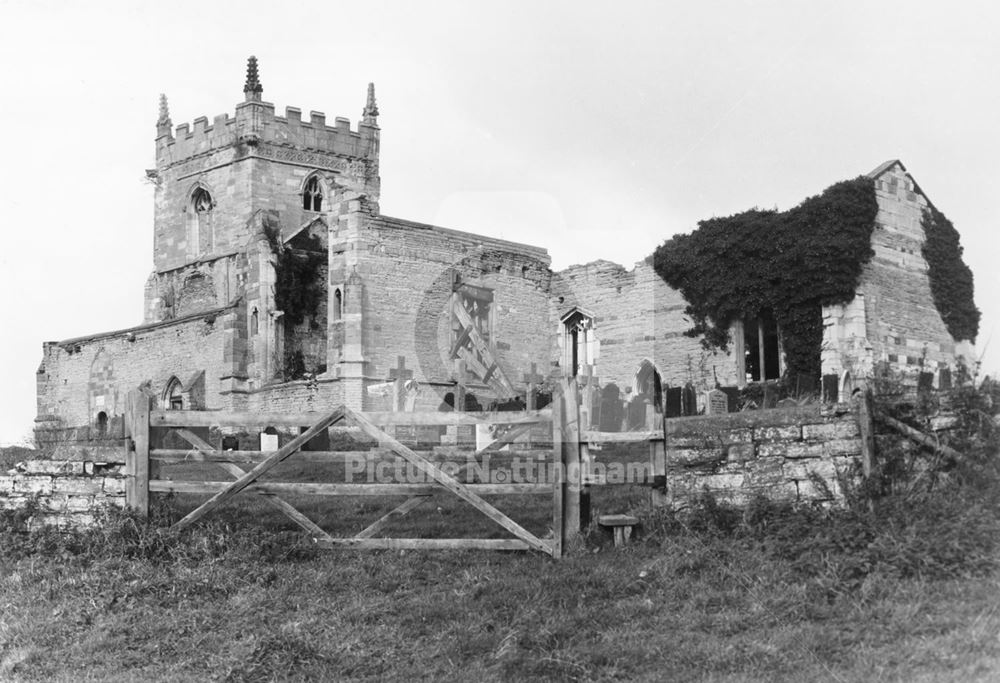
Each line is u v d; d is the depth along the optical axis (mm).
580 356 45219
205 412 15773
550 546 14719
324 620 12812
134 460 15594
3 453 18828
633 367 43781
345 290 44312
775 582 13023
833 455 14594
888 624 11789
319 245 56375
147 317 68000
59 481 15828
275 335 52844
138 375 58219
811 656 11297
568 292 46156
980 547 12961
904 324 40781
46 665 12062
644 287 43781
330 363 45281
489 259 44562
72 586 13953
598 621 12492
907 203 41469
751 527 14305
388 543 14969
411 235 44375
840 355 38906
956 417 14742
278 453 15523
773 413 15172
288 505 15375
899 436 14617
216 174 65750
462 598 13258
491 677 11281
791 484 14742
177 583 13852
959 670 10703
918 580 12672
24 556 15023
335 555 14922
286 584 13906
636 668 11383
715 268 41844
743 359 41469
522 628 12250
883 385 15969
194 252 67250
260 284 52906
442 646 12047
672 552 14047
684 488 15258
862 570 12875
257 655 11867
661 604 12891
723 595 12922
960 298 42812
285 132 65250
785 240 40188
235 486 15375
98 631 12789
